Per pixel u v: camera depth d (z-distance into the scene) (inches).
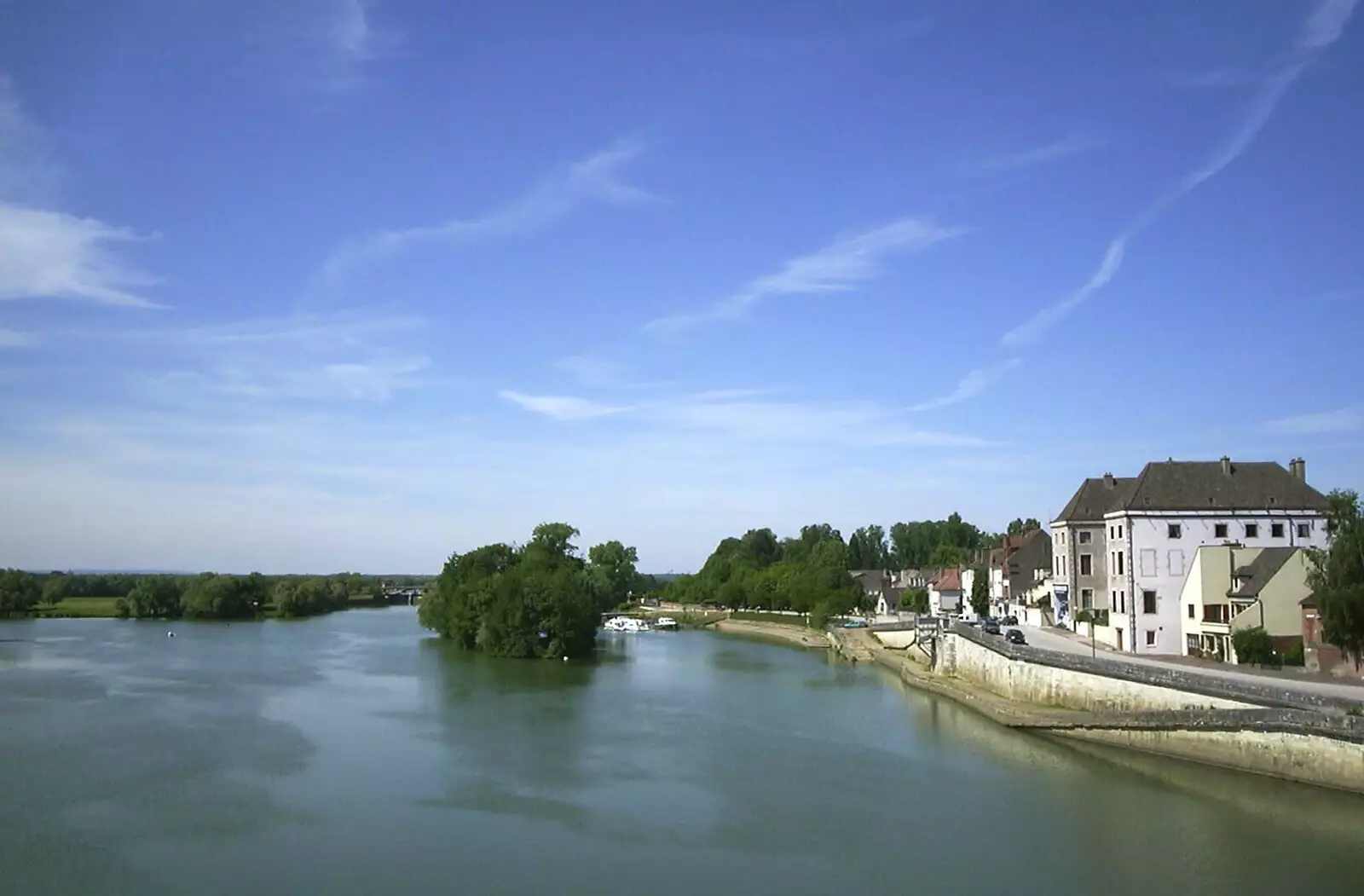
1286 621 3203.7
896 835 2031.3
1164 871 1807.3
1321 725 2231.8
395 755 2726.4
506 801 2281.0
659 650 6053.2
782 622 7736.2
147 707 3503.9
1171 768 2564.0
